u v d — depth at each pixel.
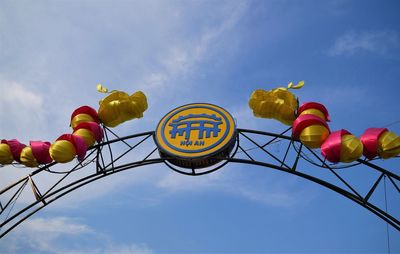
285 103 14.22
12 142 15.15
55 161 14.91
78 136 14.34
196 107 14.93
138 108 15.55
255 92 14.81
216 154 13.80
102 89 15.98
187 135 14.38
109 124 15.64
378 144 12.91
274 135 14.52
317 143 13.18
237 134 14.37
